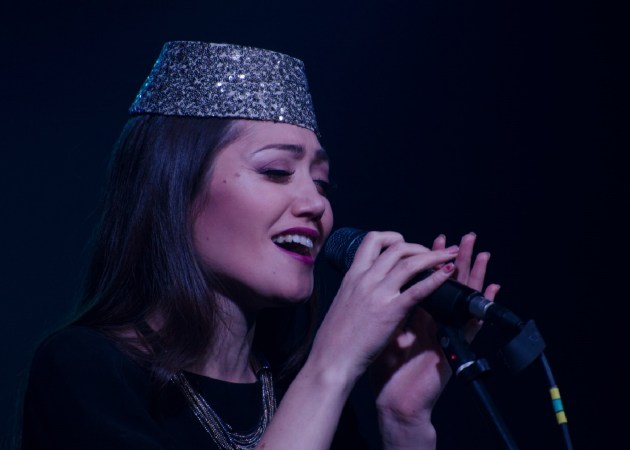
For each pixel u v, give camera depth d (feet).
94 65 36.60
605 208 33.99
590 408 33.09
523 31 35.91
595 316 33.55
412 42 37.22
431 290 12.21
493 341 34.24
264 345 16.10
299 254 14.11
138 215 14.01
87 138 36.37
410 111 36.88
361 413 32.22
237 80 14.06
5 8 36.32
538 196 34.94
